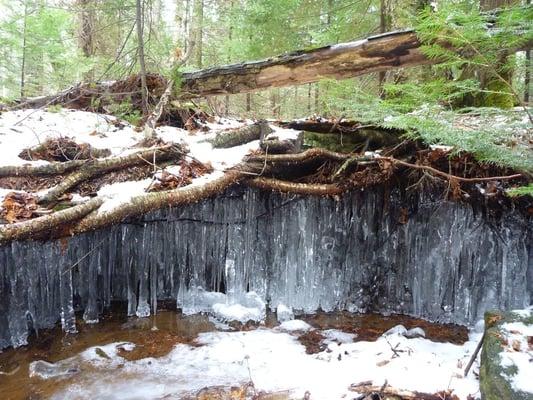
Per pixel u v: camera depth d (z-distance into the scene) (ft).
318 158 13.92
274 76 16.15
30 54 21.81
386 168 13.61
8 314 11.21
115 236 13.01
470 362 9.37
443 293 14.60
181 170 12.62
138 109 17.65
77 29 25.64
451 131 10.58
